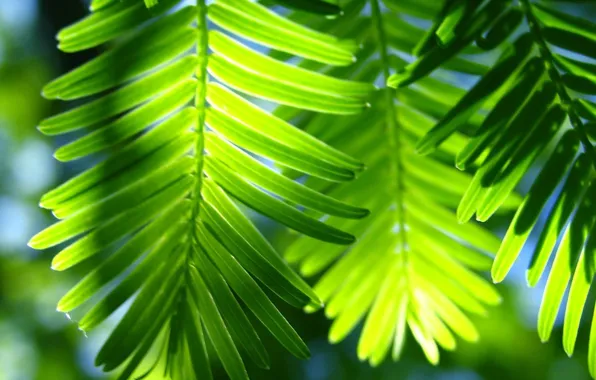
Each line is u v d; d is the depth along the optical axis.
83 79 0.20
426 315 0.25
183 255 0.21
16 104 0.56
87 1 0.42
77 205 0.20
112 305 0.20
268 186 0.20
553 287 0.21
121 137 0.20
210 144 0.21
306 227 0.20
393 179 0.24
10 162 0.55
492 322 0.43
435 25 0.20
